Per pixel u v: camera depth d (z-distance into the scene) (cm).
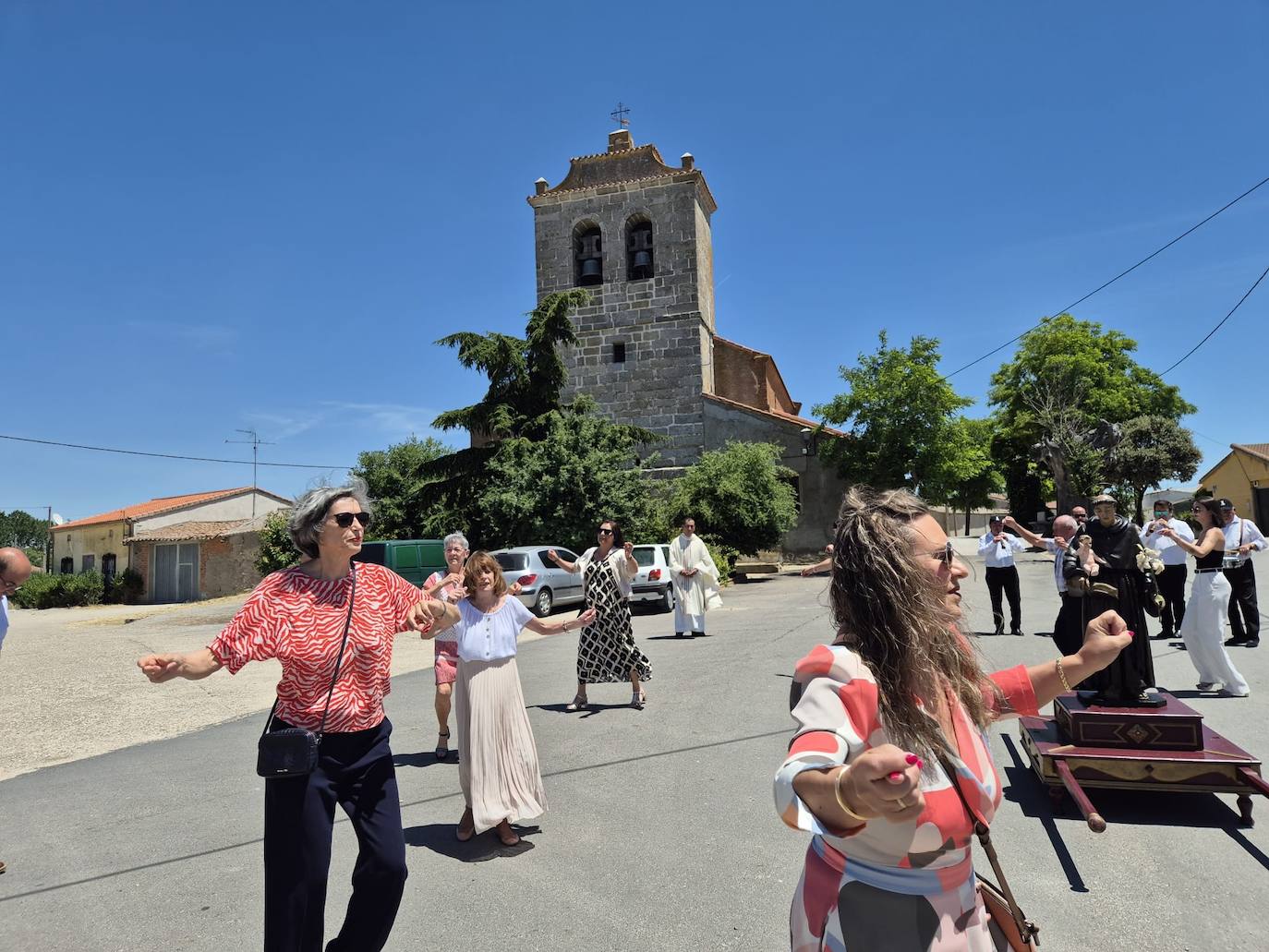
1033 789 510
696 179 3002
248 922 378
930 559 182
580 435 2286
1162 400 4034
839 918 168
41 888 423
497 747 454
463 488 2542
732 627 1387
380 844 288
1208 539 708
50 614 3284
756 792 524
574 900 383
